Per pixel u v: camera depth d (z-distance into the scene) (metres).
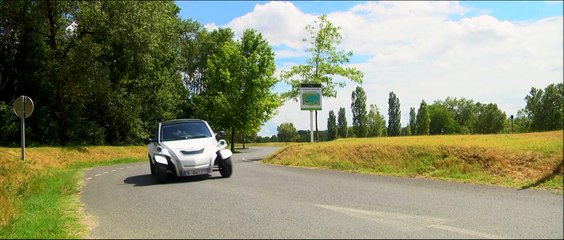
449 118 72.31
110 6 30.36
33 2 30.67
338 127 76.19
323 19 26.69
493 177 10.03
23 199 11.12
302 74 27.03
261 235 6.05
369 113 67.19
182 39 56.31
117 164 25.84
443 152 12.41
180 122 13.74
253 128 44.56
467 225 6.15
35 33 32.94
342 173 12.78
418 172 11.73
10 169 16.55
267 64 43.78
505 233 5.70
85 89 31.59
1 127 29.72
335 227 6.32
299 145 19.70
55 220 7.55
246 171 14.41
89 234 6.59
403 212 7.09
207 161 12.27
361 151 14.81
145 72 39.66
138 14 30.81
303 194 9.20
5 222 8.38
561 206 7.03
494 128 58.09
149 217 7.59
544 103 28.80
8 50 33.16
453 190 8.96
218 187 10.76
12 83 33.34
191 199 9.20
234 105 43.03
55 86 33.03
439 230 5.96
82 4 30.08
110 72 34.09
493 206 7.27
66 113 34.12
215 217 7.32
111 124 39.69
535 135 15.16
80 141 35.31
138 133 40.69
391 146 14.20
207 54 63.94
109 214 8.08
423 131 68.44
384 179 11.08
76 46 31.52
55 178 15.59
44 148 27.05
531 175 9.59
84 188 12.41
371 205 7.73
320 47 26.75
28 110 19.70
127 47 32.66
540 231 5.71
